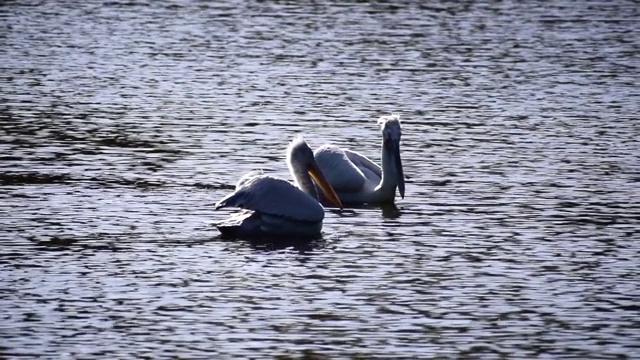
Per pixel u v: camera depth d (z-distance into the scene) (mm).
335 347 12422
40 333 12688
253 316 13281
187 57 31078
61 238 16031
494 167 20266
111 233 16328
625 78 28656
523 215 17406
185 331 12812
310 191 17938
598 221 17094
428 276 14703
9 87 26812
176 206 17750
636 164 20422
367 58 31125
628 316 13375
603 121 23922
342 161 18625
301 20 37406
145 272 14734
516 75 29000
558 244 16016
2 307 13406
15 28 35094
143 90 26812
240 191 16547
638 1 41656
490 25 36531
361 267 15062
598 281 14523
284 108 25109
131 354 12172
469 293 14086
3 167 19797
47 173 19484
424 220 17266
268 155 21078
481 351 12359
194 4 40688
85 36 33969
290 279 14562
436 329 12953
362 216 17656
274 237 16422
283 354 12211
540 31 35406
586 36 34562
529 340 12656
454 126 23484
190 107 25094
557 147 21688
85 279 14406
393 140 18328
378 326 13016
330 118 24219
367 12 39062
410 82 28094
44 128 22828
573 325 13102
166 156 20859
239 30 35438
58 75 28359
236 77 28516
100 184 18875
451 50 32312
